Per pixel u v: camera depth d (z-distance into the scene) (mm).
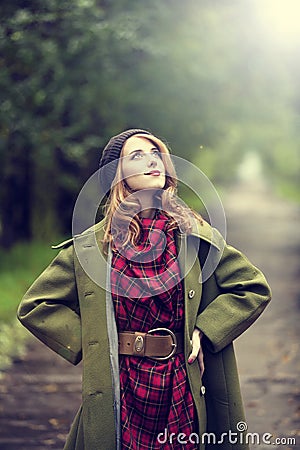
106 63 16625
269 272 19266
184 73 18609
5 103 15898
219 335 4223
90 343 4164
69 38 16078
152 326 4137
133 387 4117
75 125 17094
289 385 8672
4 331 11734
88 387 4125
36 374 9430
